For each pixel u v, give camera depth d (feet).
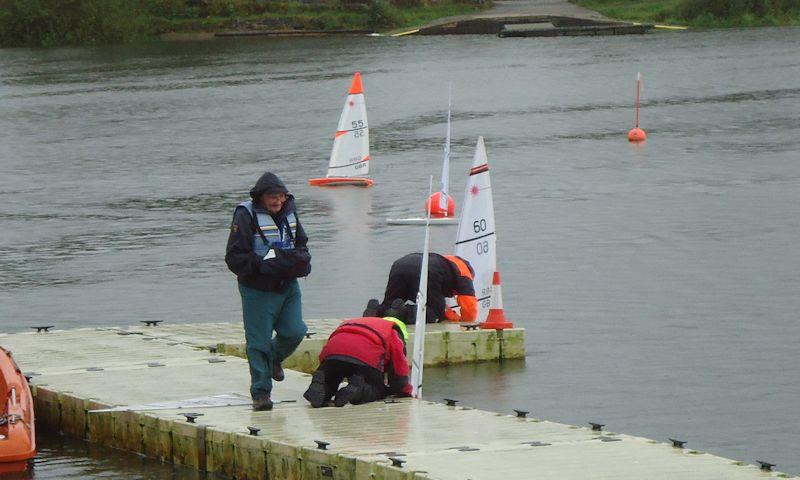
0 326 226.79
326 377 146.20
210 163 474.08
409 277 197.88
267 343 140.77
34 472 136.26
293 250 139.03
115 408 144.15
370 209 356.38
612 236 301.02
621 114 605.73
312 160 472.85
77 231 331.36
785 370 185.06
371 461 116.06
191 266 280.10
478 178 202.08
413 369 155.63
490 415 138.21
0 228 339.36
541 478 109.70
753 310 224.53
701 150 462.60
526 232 309.42
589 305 231.30
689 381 179.73
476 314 201.26
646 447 122.21
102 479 133.08
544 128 555.69
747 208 334.85
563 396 172.65
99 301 246.68
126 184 422.00
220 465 132.46
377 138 539.29
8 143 566.36
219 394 150.00
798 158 430.61
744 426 158.40
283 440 126.62
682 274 256.52
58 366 167.22
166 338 189.37
